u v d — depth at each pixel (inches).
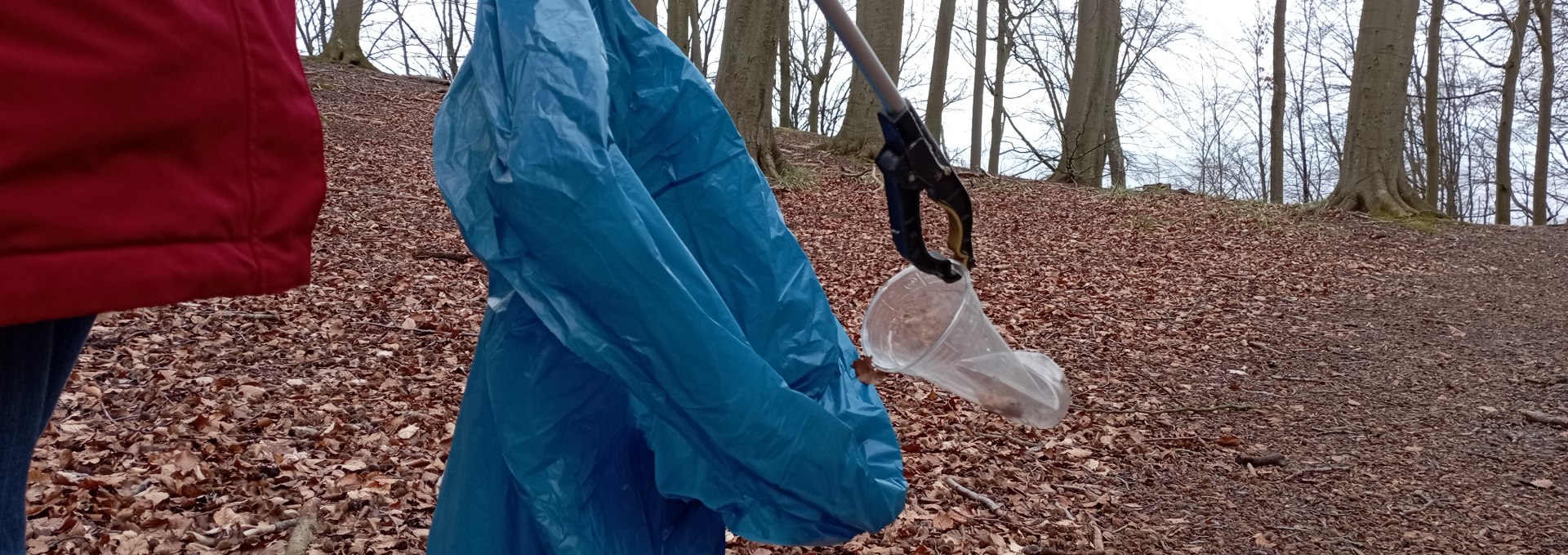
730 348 53.0
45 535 109.4
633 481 63.4
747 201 67.3
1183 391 237.3
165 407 156.1
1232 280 366.9
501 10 56.2
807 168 536.7
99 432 142.8
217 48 37.7
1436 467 191.2
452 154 58.4
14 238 32.0
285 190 41.4
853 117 634.2
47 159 32.6
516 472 57.1
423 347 209.3
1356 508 170.6
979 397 73.9
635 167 66.3
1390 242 443.2
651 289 51.0
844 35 59.8
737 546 129.6
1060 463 183.5
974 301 70.2
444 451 153.9
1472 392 239.1
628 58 65.2
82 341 47.3
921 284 71.3
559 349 57.9
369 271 265.1
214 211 37.9
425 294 249.6
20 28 31.9
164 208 36.1
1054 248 418.3
